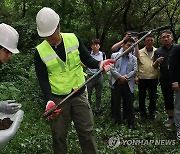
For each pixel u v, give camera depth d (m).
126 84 6.92
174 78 6.23
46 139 6.00
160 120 7.64
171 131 6.91
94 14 14.68
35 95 8.49
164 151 5.86
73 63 4.32
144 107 7.66
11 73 10.44
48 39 4.19
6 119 3.10
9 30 2.96
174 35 15.73
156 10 15.19
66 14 14.70
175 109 6.42
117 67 6.95
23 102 8.11
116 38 15.30
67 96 4.18
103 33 14.84
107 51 15.09
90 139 4.45
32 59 12.04
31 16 14.02
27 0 13.86
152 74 7.47
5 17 14.77
